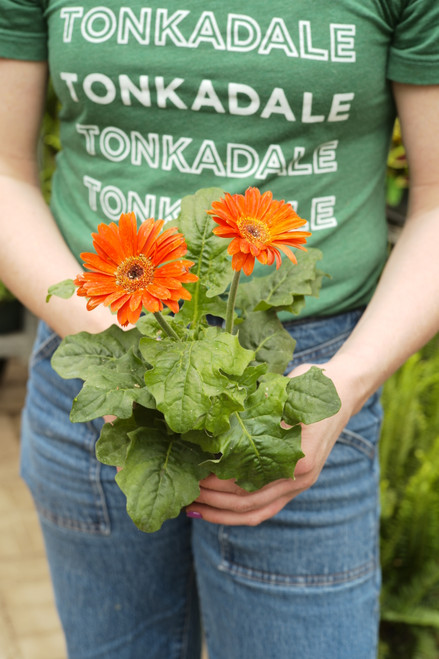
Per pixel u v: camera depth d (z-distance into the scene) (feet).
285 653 2.81
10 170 2.91
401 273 2.60
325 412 2.12
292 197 2.59
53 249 2.72
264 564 2.76
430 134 2.58
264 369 2.15
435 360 5.37
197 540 2.90
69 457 2.85
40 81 2.83
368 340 2.48
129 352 2.23
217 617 2.94
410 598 4.54
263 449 2.15
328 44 2.41
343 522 2.73
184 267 1.86
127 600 3.08
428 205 2.70
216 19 2.41
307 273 2.43
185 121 2.52
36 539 6.06
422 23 2.41
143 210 2.63
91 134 2.69
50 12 2.62
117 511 2.88
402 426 4.78
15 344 7.68
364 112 2.55
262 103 2.46
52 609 5.40
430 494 4.44
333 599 2.76
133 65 2.48
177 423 2.00
